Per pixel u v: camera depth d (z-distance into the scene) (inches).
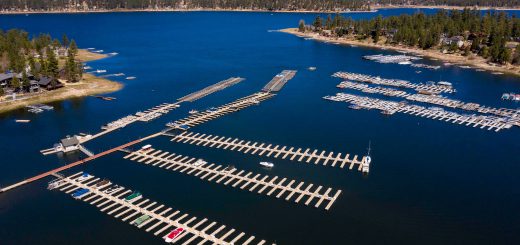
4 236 3233.3
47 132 5315.0
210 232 3275.1
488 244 3201.3
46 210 3572.8
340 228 3346.5
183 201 3710.6
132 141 5034.5
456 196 3838.6
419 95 7047.2
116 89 7377.0
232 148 4852.4
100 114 6023.6
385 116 5994.1
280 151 4761.3
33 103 6432.1
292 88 7559.1
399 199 3772.1
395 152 4753.9
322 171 4286.4
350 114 6087.6
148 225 3368.6
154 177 4153.5
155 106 6417.3
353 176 4185.5
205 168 4340.6
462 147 4921.3
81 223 3388.3
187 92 7244.1
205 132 5364.2
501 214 3577.8
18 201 3710.6
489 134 5334.6
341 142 5032.0
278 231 3294.8
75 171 4274.1
